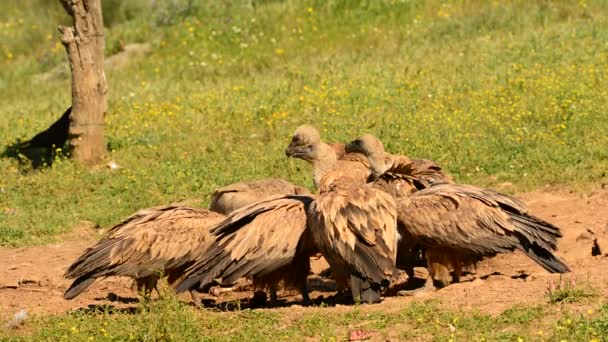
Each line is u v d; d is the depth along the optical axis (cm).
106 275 1017
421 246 1101
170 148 1811
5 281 1248
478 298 921
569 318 819
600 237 1170
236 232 988
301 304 1047
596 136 1602
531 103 1823
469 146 1614
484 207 1014
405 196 1071
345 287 1010
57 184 1659
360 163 1271
